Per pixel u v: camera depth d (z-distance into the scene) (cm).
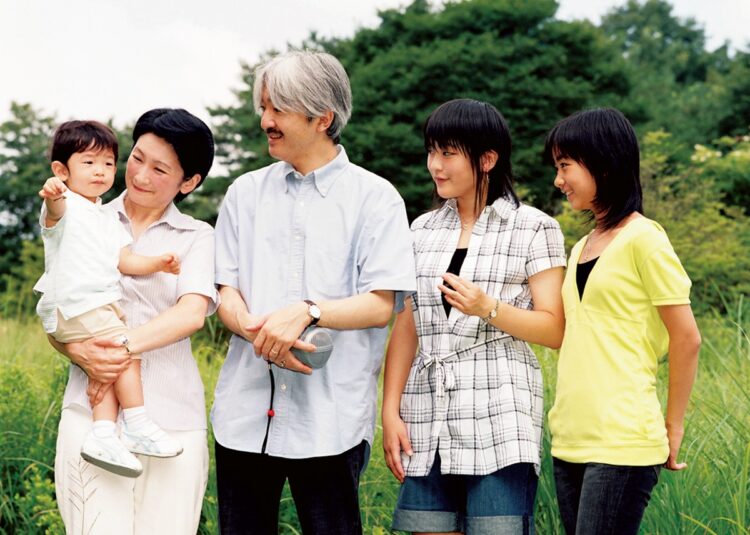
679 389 294
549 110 1902
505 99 1888
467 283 306
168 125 304
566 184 309
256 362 311
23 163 2472
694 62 4434
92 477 298
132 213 319
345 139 1862
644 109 2036
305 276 308
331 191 314
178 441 301
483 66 1933
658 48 4669
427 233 339
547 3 2055
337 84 307
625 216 303
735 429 408
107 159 316
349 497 305
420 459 322
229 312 310
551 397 412
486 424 313
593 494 287
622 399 289
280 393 305
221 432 311
